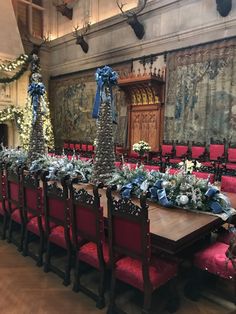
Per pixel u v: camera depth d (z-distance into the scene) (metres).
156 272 2.22
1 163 4.00
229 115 8.14
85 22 12.69
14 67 11.63
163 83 9.65
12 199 3.68
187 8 8.95
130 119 10.77
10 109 11.50
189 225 2.39
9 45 11.77
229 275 2.23
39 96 5.04
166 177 3.16
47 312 2.42
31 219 3.44
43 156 4.76
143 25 10.20
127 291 2.71
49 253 3.10
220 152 7.98
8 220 4.04
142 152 7.31
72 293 2.71
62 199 2.78
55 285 2.85
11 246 3.77
